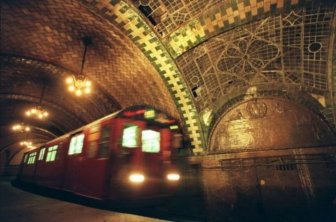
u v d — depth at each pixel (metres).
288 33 6.81
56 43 9.17
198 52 7.98
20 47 9.09
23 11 7.39
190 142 9.76
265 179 7.94
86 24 7.95
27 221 5.54
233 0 6.19
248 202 8.01
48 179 10.16
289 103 8.23
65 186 8.20
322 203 6.87
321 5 5.79
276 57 7.60
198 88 9.06
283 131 8.08
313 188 7.11
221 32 7.14
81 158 7.62
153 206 6.90
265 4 6.10
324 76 7.21
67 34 8.64
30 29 8.25
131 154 6.61
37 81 12.37
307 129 7.71
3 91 12.93
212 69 8.52
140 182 6.57
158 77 9.15
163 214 7.54
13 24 7.87
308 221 6.94
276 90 8.40
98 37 8.55
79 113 16.03
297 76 7.79
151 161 7.04
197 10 6.62
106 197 5.82
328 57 6.82
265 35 7.06
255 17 6.50
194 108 9.30
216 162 9.03
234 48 7.71
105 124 6.88
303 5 5.89
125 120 6.80
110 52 9.30
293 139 7.83
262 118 8.56
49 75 11.62
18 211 6.75
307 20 6.29
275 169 7.87
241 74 8.48
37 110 13.27
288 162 7.71
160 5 6.62
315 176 7.19
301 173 7.42
